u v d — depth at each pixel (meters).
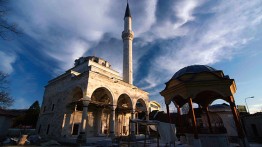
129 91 31.27
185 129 16.86
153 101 55.25
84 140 20.81
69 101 26.58
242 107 32.91
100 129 29.91
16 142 21.20
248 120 23.78
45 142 22.98
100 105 27.34
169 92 15.32
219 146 12.42
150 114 43.06
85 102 22.64
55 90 31.81
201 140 12.84
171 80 15.09
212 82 12.63
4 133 27.62
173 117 33.66
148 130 31.69
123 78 37.50
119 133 33.31
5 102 19.12
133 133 28.50
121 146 18.36
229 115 26.03
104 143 18.89
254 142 20.44
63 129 24.91
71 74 28.52
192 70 14.60
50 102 31.84
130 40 41.19
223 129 14.11
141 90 34.59
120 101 35.91
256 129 22.27
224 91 12.36
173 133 14.49
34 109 47.25
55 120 27.34
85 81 24.06
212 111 27.11
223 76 13.98
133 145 18.56
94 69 31.73
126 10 46.50
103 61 39.03
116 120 33.84
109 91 26.92
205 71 13.23
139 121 14.21
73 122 26.67
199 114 28.78
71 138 22.50
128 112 35.53
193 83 12.95
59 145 21.31
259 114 21.59
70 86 27.41
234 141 21.59
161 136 13.70
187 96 12.93
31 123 44.94
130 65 38.44
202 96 17.84
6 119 28.33
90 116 29.61
